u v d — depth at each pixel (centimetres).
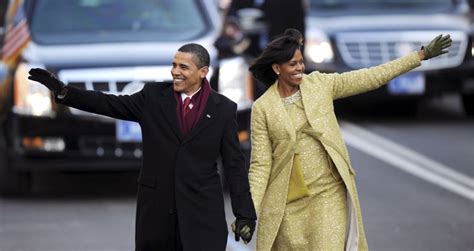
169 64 3155
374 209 3084
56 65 3144
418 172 3603
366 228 2855
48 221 2973
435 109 4972
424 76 4484
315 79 1916
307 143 1889
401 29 4547
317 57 4516
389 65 1919
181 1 3484
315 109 1892
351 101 4825
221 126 1822
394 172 3606
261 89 3228
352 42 4519
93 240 2750
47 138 3127
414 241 2712
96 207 3153
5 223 2947
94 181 3550
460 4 4794
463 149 3972
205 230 1809
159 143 1811
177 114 1814
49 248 2666
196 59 1812
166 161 1806
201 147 1812
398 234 2789
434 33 4531
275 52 1883
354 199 1886
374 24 4578
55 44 3278
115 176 3628
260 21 3981
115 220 2984
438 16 4662
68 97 1802
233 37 3378
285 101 1911
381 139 4184
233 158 1827
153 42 3275
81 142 3127
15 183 3244
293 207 1903
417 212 3047
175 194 1802
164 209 1811
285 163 1891
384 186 3397
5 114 3164
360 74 1917
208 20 3419
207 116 1816
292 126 1888
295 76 1892
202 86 1833
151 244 1830
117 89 3131
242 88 3167
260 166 1900
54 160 3136
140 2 3478
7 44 3284
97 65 3144
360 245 1894
